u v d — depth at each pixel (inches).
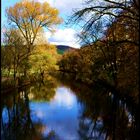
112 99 1733.5
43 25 2706.7
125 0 853.2
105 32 914.1
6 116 1258.6
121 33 1057.5
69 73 4943.4
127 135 898.1
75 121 1151.0
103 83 2308.1
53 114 1305.4
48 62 3100.4
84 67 3021.7
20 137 915.4
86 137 904.9
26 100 1721.2
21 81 2342.5
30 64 2610.7
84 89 2444.6
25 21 2637.8
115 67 1729.8
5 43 2135.8
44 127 1057.5
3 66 2142.0
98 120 1154.0
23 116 1259.2
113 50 1617.9
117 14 864.9
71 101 1708.9
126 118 1151.0
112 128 1008.9
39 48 2817.4
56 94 2066.9
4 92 1897.1
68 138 902.4
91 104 1571.1
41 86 2669.8
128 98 1347.2
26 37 2620.6
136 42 954.7
